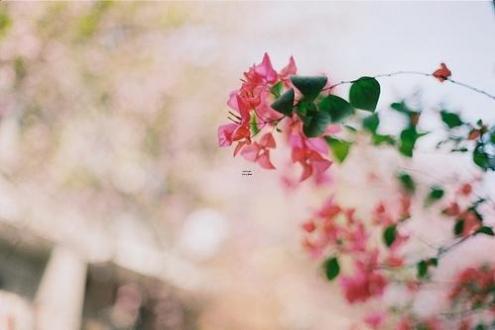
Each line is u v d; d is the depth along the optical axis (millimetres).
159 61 6449
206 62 6738
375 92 1319
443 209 2316
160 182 6840
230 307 7078
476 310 2646
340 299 6164
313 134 1356
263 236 7293
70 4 5695
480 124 1894
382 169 2732
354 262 2715
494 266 2781
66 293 5371
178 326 6594
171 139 6773
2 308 4863
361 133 2014
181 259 6855
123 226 6500
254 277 7199
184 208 7066
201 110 6844
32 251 5363
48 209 5629
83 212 6094
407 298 2926
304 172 1449
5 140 5691
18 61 5660
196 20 6504
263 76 1448
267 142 1453
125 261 6055
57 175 5965
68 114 6031
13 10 5480
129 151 6562
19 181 5637
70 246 5605
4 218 5164
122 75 6273
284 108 1319
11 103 5730
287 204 6977
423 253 2432
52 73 5859
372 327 3066
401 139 1987
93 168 6258
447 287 2793
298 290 6961
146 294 6348
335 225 2672
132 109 6457
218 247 7219
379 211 2605
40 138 5906
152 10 6160
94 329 5957
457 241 2264
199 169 7039
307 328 6629
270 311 7082
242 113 1433
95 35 5922
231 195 7227
